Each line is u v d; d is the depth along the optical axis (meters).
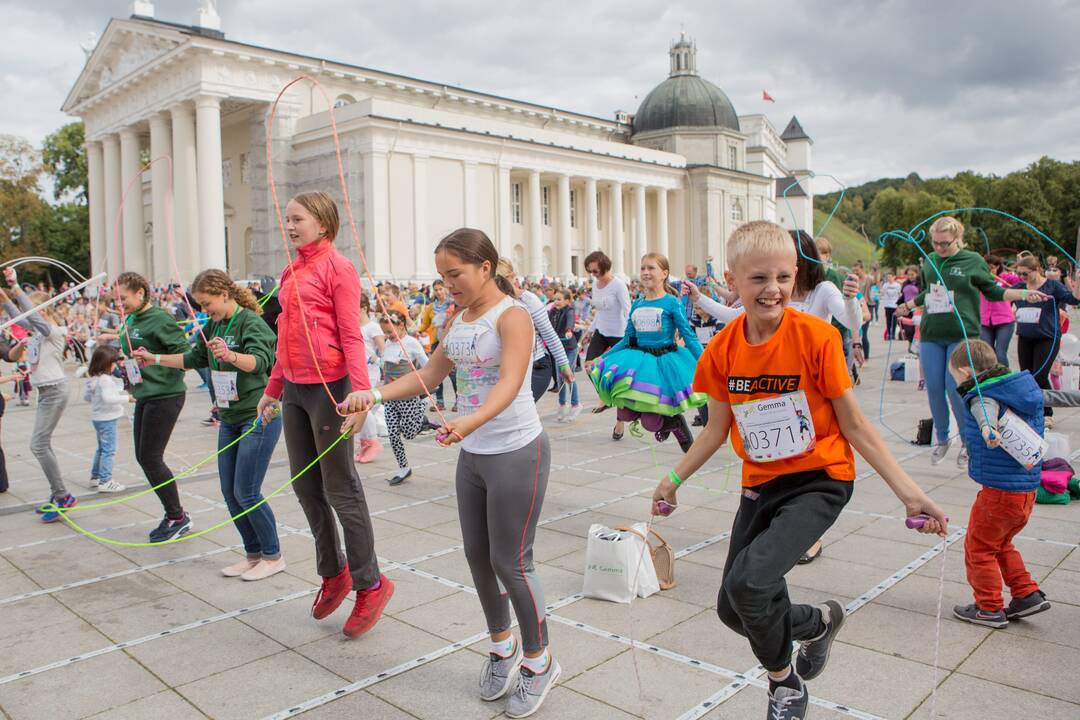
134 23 41.03
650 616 4.40
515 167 43.31
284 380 4.43
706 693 3.53
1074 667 3.67
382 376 9.81
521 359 3.36
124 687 3.79
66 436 11.88
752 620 2.71
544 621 3.48
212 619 4.60
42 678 3.90
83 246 57.12
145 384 5.94
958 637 4.02
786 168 83.62
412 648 4.12
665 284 7.05
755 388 2.91
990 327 8.77
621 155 50.06
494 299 3.53
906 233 4.82
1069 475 6.34
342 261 4.27
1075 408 10.95
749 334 2.97
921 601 4.48
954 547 5.36
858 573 4.92
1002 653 3.83
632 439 9.98
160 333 5.93
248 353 5.18
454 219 40.06
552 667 3.49
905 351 21.30
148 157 49.00
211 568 5.53
